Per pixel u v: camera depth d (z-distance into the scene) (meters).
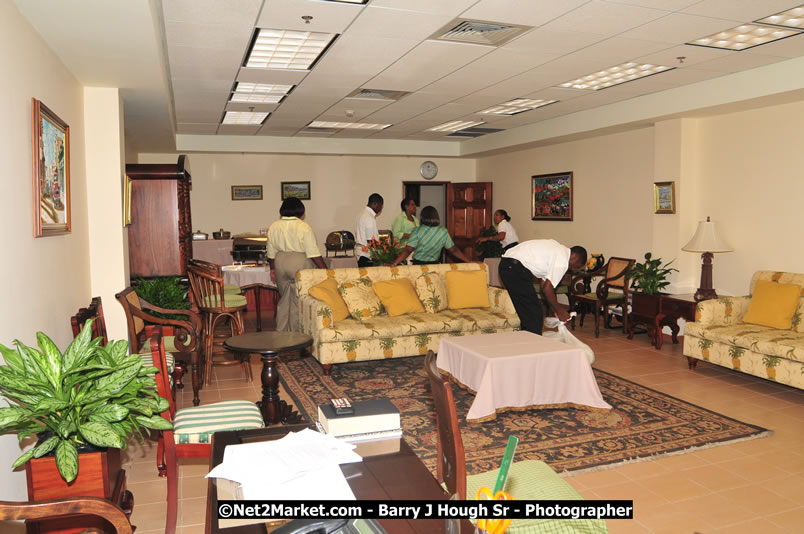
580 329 7.52
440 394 2.02
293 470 1.62
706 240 6.12
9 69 2.62
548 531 1.95
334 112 7.67
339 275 5.82
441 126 9.09
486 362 3.96
